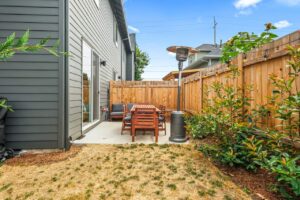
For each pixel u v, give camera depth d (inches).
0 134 126.9
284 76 88.6
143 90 327.6
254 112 102.7
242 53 124.6
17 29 138.9
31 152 139.0
